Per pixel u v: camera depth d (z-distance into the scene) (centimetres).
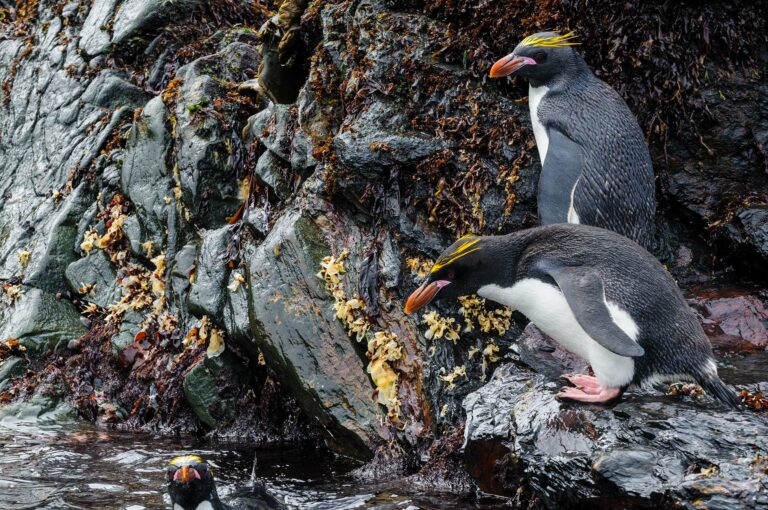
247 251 786
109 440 743
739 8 808
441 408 664
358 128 739
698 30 797
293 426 756
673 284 526
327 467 668
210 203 855
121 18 1030
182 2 1028
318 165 757
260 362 752
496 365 684
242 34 1006
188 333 802
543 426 530
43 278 891
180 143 872
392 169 725
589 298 504
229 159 868
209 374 771
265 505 559
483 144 738
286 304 714
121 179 905
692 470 457
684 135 796
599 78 772
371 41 775
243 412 767
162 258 853
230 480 635
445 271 572
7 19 1214
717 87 802
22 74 1084
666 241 771
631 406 520
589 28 782
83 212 925
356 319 698
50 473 642
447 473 621
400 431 663
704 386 506
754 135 789
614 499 471
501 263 560
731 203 759
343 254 721
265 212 796
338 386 686
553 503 508
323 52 802
